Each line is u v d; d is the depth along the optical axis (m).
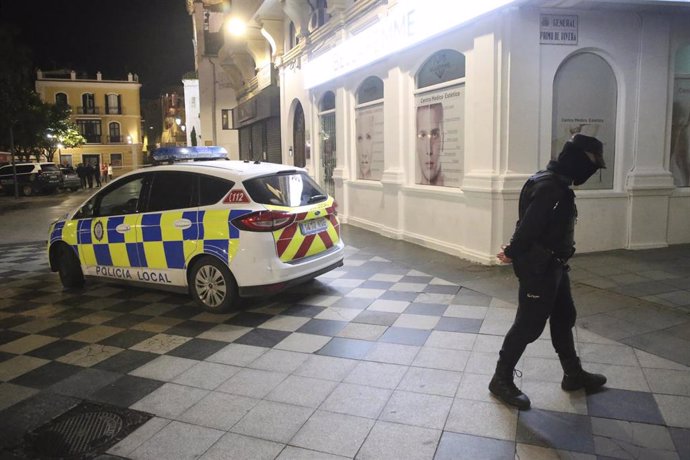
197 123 51.94
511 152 7.11
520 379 3.98
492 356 4.45
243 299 6.37
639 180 7.62
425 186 9.05
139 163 64.94
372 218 11.00
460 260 7.83
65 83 60.91
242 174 5.82
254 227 5.54
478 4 6.95
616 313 5.21
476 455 3.10
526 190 3.54
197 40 35.75
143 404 3.92
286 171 6.19
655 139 7.68
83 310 6.30
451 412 3.59
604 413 3.47
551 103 7.22
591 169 3.41
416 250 8.77
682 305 5.37
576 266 6.96
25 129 32.31
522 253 3.47
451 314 5.54
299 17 14.45
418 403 3.73
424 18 8.14
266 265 5.56
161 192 6.26
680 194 7.92
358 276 7.25
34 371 4.57
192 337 5.23
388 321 5.42
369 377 4.18
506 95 7.02
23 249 10.98
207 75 35.62
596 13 7.18
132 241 6.39
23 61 30.39
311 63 13.48
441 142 8.56
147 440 3.45
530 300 3.46
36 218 17.25
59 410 3.89
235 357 4.69
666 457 3.00
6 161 35.16
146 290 7.12
